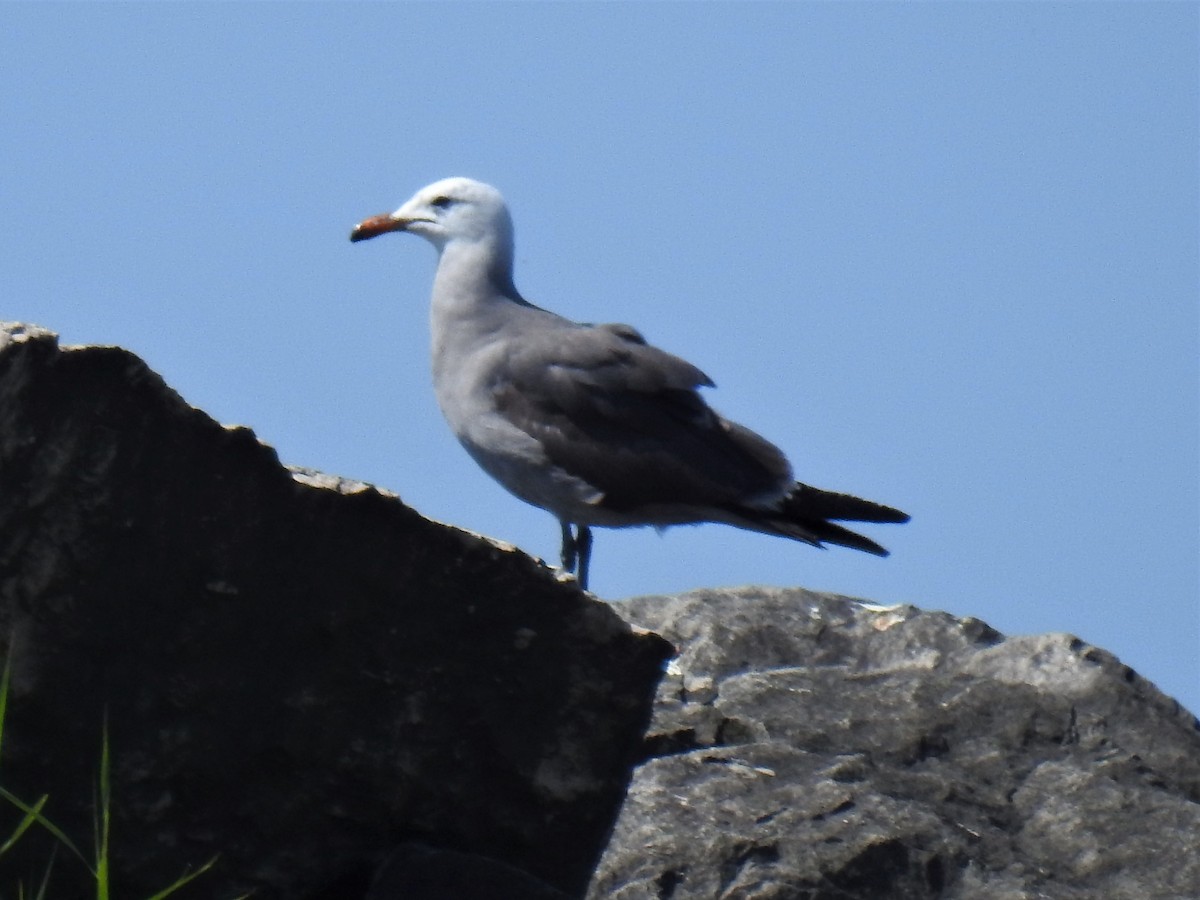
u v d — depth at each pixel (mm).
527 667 11117
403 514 10625
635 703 11367
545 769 11289
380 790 11008
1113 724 15773
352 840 11047
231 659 10484
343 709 10812
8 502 9727
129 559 10078
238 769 10656
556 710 11234
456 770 11148
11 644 9953
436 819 11188
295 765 10789
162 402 9898
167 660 10336
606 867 13273
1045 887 13562
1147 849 14109
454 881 10984
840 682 16422
